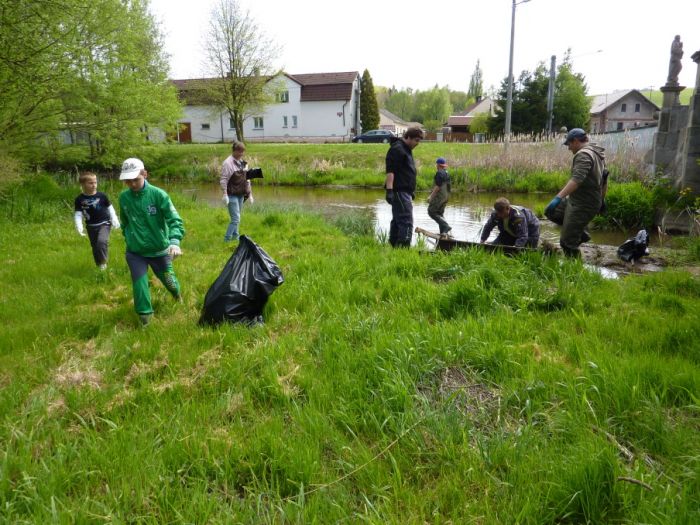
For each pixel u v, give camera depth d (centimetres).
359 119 6156
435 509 224
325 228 1077
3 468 247
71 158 1977
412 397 313
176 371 372
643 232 807
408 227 797
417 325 420
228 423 304
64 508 223
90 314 502
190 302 538
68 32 1272
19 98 1325
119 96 1856
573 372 333
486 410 309
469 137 6531
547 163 2197
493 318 441
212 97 3947
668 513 207
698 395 301
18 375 367
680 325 404
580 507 222
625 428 281
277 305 509
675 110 1266
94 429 296
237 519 222
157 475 245
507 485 236
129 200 469
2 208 1234
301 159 3117
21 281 630
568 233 691
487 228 779
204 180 2948
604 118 7288
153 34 2708
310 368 364
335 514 223
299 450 264
